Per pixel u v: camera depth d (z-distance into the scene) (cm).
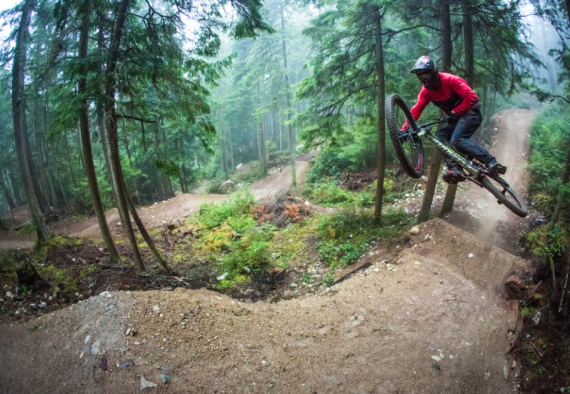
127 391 425
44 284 744
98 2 692
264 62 2444
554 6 858
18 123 1102
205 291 718
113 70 701
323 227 1249
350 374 493
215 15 795
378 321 589
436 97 389
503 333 586
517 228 1000
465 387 498
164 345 492
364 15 1024
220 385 451
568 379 509
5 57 939
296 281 909
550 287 632
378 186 1166
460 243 789
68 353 477
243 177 3086
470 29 979
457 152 366
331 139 1302
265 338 541
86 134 821
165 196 2269
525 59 956
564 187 840
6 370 461
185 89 799
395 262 793
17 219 1636
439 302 632
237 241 1140
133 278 855
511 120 2070
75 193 1761
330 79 1177
